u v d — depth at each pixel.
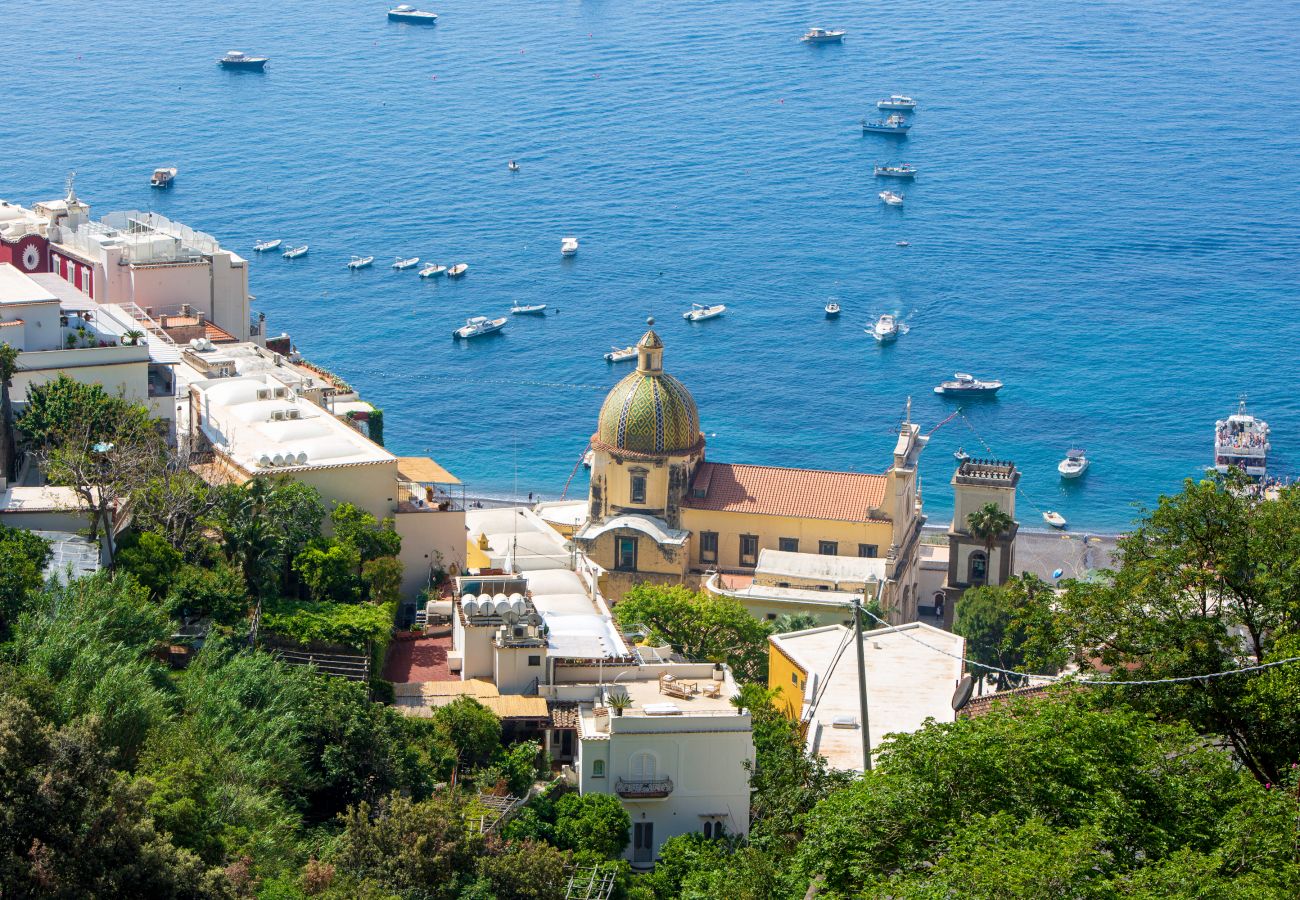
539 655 124.12
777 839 96.81
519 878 91.69
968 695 123.38
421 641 132.62
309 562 131.00
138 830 74.44
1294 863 71.31
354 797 101.56
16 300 143.75
